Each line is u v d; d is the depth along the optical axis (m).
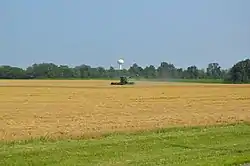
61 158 32.25
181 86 179.38
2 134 46.94
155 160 30.62
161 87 167.38
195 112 76.88
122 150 36.00
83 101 99.44
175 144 39.47
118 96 116.38
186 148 37.59
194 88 161.38
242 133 47.09
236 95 123.69
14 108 80.81
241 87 171.75
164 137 43.38
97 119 64.12
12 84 185.62
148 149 36.81
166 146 38.44
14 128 52.59
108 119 64.12
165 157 32.09
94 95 119.00
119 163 29.94
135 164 29.11
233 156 31.19
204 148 37.09
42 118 65.25
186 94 126.56
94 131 49.66
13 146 38.75
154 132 49.88
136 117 67.44
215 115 71.19
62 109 80.19
